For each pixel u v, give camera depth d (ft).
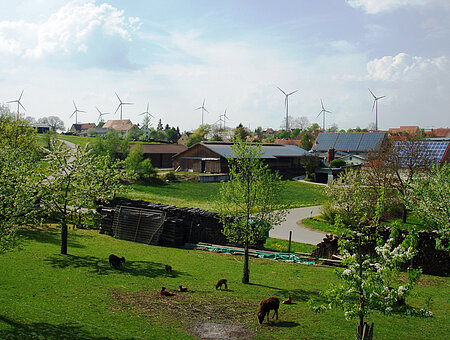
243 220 83.76
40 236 112.57
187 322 55.57
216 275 87.25
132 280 75.31
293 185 320.09
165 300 64.59
